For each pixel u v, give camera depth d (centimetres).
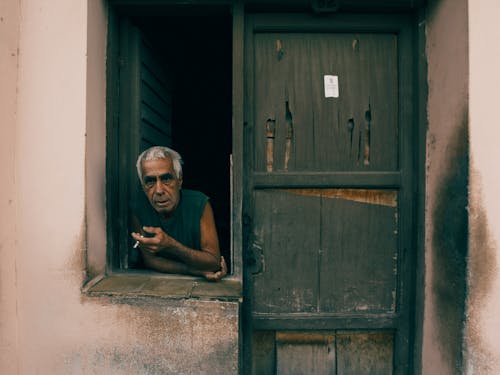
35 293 168
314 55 197
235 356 166
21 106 168
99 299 167
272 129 197
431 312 188
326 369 200
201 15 197
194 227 186
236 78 187
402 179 196
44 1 168
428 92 191
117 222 197
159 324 167
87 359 168
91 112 172
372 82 198
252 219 197
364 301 199
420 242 193
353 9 192
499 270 166
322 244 198
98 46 179
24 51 168
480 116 164
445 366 177
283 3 188
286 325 197
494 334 167
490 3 164
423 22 191
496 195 166
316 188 198
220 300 166
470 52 163
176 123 395
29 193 168
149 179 175
